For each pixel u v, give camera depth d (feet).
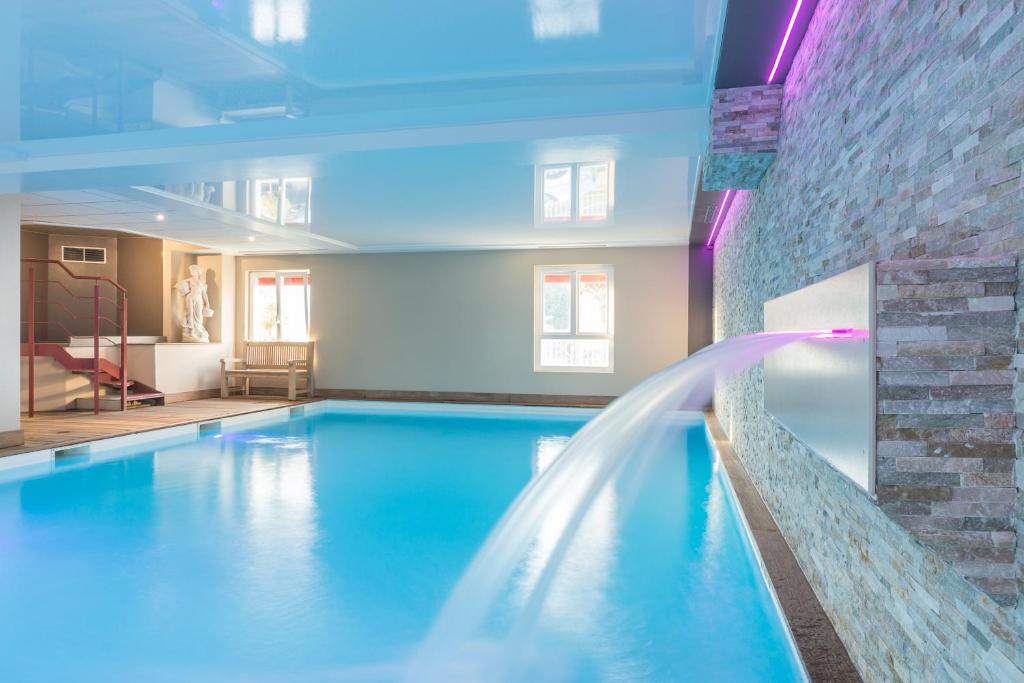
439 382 42.80
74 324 41.22
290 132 17.79
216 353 43.91
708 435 30.96
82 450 26.12
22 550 15.24
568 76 15.05
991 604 4.90
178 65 14.65
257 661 10.05
